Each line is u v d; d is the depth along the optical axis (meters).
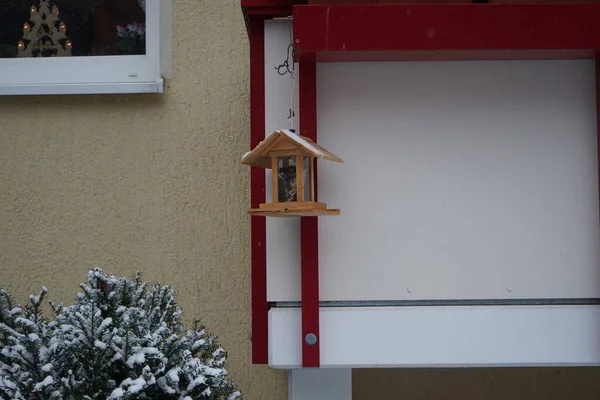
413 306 3.45
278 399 4.32
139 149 4.39
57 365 2.67
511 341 3.41
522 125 3.48
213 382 2.84
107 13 4.54
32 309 3.03
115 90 4.35
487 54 3.31
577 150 3.47
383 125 3.47
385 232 3.46
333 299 3.45
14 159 4.42
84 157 4.41
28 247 4.39
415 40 3.16
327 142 3.47
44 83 4.48
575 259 3.45
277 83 3.54
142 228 4.38
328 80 3.48
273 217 3.49
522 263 3.46
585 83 3.47
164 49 4.42
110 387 2.67
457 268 3.46
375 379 4.77
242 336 4.33
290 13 3.46
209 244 4.35
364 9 3.16
